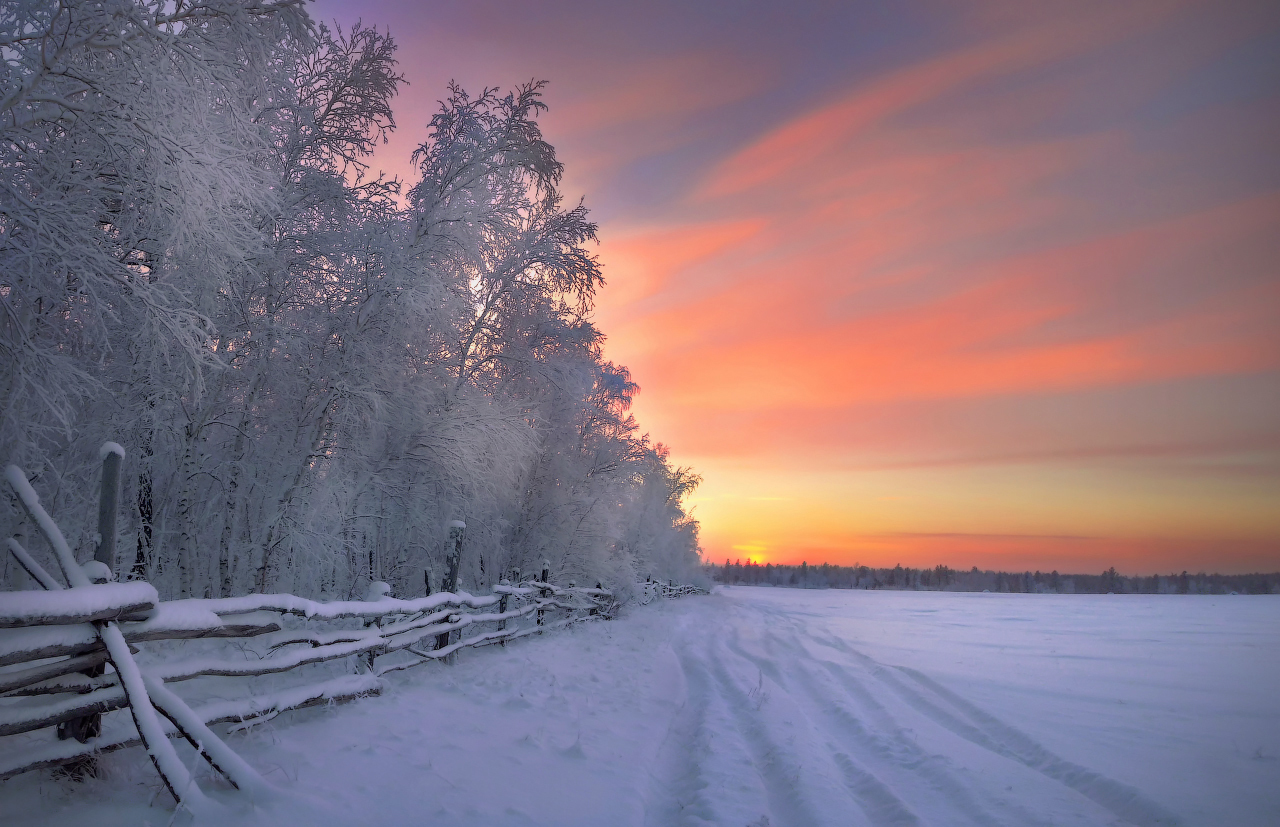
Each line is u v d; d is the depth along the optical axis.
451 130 10.38
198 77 4.96
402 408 9.44
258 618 4.40
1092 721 7.10
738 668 10.15
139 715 3.13
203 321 6.59
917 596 70.56
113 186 5.25
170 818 2.95
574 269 12.38
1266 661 12.42
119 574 6.55
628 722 6.03
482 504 11.59
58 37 4.45
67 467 6.15
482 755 4.48
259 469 8.00
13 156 4.71
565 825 3.51
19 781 3.13
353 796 3.50
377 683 5.69
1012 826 3.91
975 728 6.74
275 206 6.25
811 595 70.62
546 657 9.14
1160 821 4.12
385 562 10.70
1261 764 5.47
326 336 8.38
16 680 3.00
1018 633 18.66
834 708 7.43
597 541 16.62
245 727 4.23
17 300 4.76
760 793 4.30
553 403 14.63
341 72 8.59
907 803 4.27
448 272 9.72
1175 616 27.84
